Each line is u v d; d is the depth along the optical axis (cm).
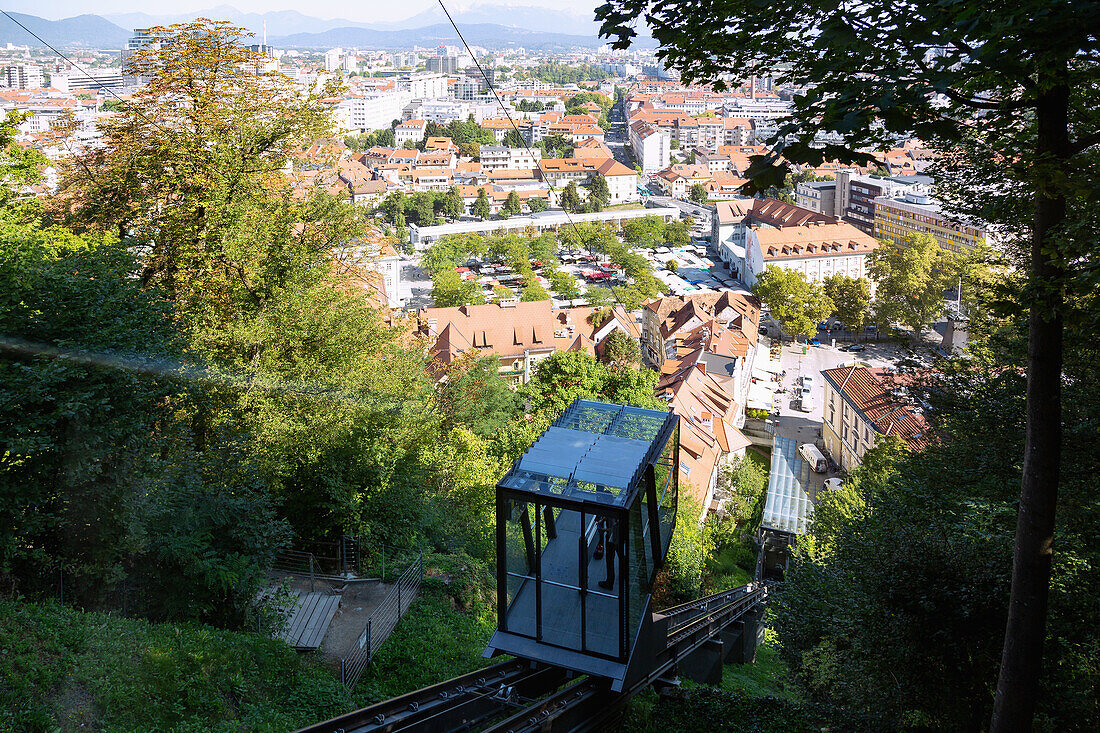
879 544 1898
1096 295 1139
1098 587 1662
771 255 14262
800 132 894
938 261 11375
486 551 3112
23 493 1617
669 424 1811
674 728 1705
